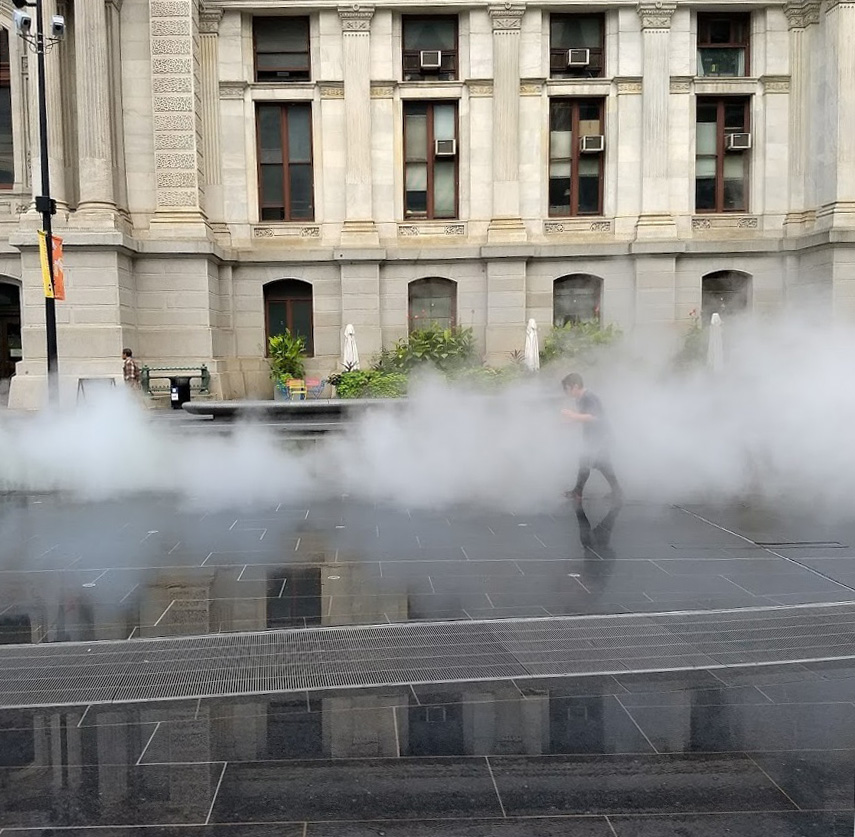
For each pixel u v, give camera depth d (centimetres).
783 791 400
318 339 2562
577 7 2488
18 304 2608
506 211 2528
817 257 2455
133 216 2355
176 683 530
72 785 409
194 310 2347
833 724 470
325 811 386
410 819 378
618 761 429
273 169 2569
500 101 2495
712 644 596
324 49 2489
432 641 602
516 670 548
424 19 2530
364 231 2519
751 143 2570
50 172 2223
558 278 2564
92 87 2184
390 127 2525
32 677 540
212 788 405
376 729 465
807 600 702
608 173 2556
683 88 2520
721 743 448
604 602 695
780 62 2531
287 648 590
